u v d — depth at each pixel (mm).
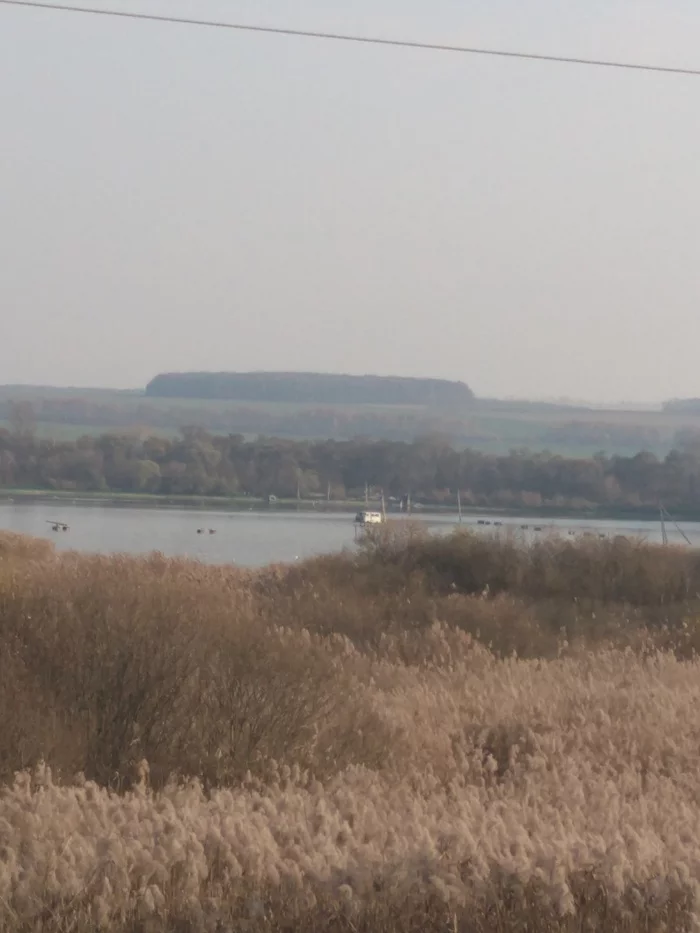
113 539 167375
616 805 33250
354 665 57656
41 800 28375
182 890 24375
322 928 24453
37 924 23281
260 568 106125
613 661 66312
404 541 108000
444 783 39969
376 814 29797
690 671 62375
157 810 30203
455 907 24672
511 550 105875
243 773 37031
